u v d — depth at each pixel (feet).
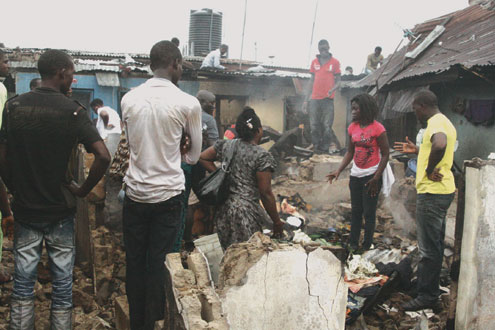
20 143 9.90
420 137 24.34
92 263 14.02
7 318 12.17
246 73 43.45
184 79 44.29
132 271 10.88
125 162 13.21
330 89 39.78
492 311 11.06
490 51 23.97
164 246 10.52
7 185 10.35
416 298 13.82
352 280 14.07
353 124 17.72
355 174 17.51
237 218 12.37
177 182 10.50
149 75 43.24
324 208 23.58
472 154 27.78
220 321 7.29
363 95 16.94
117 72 41.65
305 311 8.63
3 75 11.57
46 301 13.00
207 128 18.58
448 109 30.22
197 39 76.59
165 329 8.54
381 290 13.60
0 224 11.04
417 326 11.71
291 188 25.08
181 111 10.23
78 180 15.31
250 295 8.23
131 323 11.05
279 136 39.60
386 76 35.22
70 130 10.05
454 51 29.09
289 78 44.60
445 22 34.78
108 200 14.89
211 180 12.76
